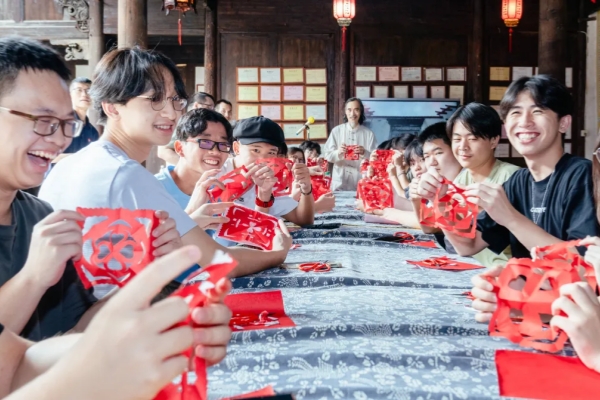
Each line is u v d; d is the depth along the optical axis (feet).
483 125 8.68
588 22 27.91
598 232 6.02
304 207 11.32
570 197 6.30
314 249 8.99
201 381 2.18
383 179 12.48
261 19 28.07
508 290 4.34
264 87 28.27
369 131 22.86
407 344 4.37
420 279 6.83
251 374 3.89
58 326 4.40
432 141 10.68
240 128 10.09
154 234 3.70
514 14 24.21
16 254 4.12
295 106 28.35
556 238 6.02
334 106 28.37
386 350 4.18
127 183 5.49
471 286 6.50
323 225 11.56
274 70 28.25
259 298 5.81
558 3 22.41
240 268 6.68
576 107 28.14
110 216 3.66
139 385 1.82
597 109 27.96
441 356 4.01
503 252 8.32
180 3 22.59
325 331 4.61
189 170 8.41
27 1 27.37
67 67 3.83
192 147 8.27
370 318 5.05
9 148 3.57
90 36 27.30
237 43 28.17
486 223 7.37
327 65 28.27
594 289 4.31
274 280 6.56
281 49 28.25
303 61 28.27
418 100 27.86
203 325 2.17
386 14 28.07
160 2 27.89
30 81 3.55
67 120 3.73
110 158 5.59
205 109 8.50
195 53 32.50
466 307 5.51
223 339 2.21
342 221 12.57
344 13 24.22
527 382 3.66
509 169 8.75
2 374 2.81
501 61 28.17
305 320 4.99
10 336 2.93
